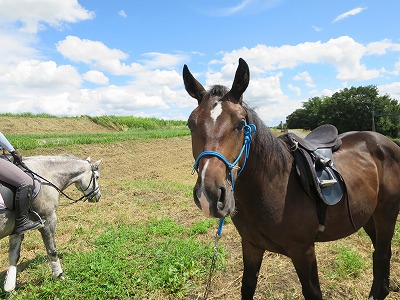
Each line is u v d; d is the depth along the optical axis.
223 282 4.68
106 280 4.57
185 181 14.92
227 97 2.57
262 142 2.76
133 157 20.69
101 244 6.20
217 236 3.03
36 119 33.81
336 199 2.99
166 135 30.27
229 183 2.34
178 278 4.61
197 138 2.43
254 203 2.83
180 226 7.11
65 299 4.25
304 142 3.23
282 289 4.37
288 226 2.85
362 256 5.28
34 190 4.60
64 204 9.53
